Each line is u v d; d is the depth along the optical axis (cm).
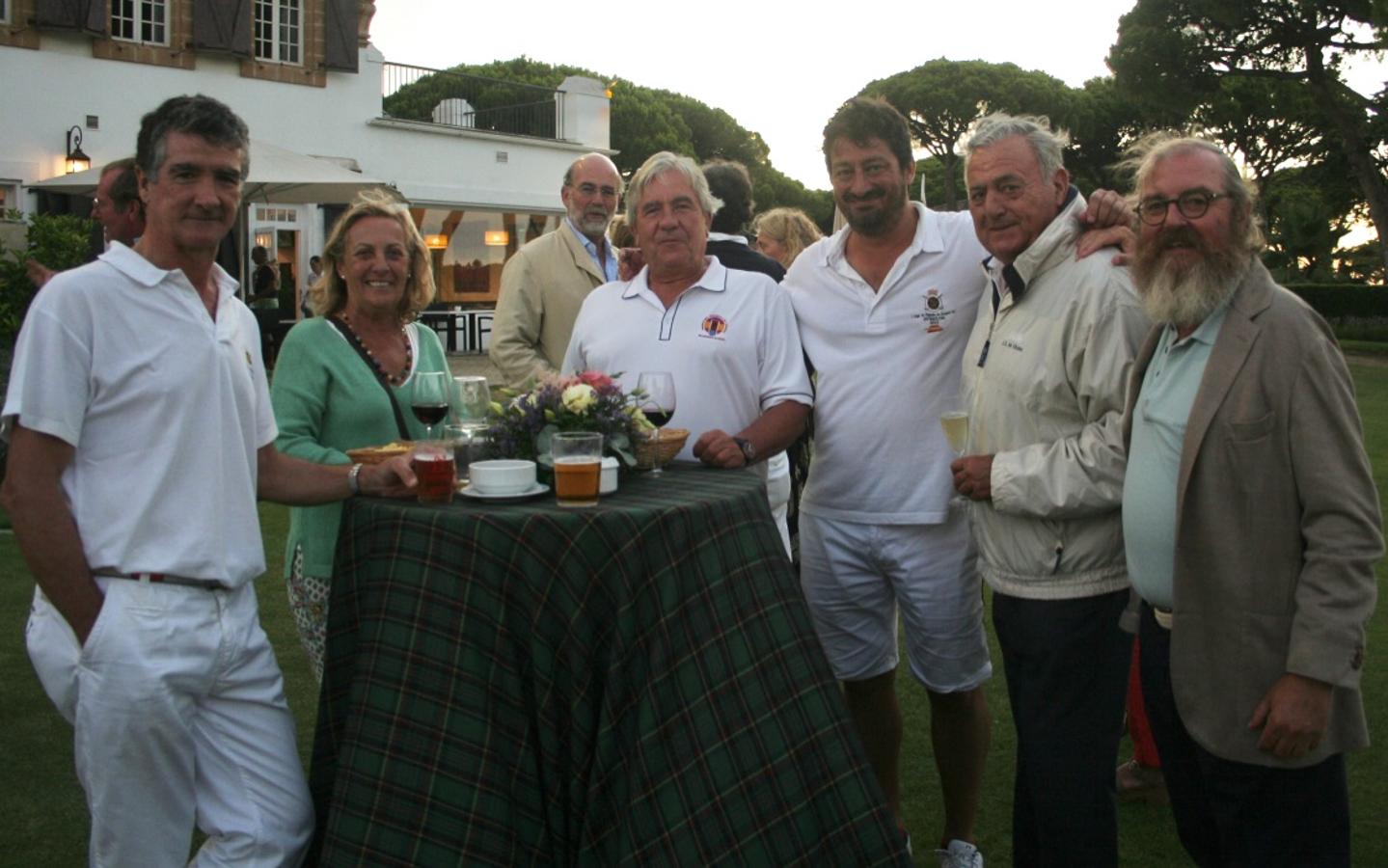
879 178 305
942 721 329
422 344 320
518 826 230
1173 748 249
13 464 212
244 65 1708
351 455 269
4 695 430
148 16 1617
